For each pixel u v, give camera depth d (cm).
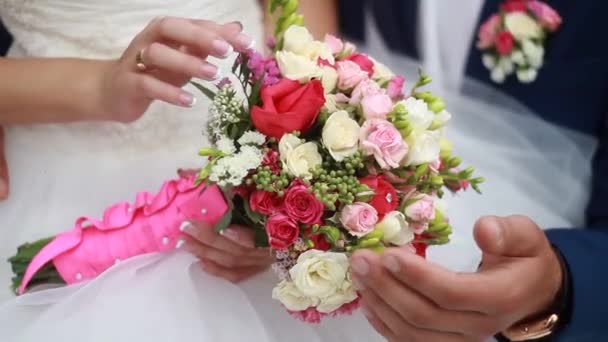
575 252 75
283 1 73
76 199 93
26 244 87
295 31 71
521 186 104
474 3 103
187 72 72
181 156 95
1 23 102
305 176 65
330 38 78
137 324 75
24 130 96
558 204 104
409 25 107
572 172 104
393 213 66
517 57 98
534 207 100
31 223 92
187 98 76
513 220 64
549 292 70
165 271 81
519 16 97
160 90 76
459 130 107
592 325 73
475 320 64
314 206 63
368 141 65
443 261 90
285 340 80
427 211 67
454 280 60
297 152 65
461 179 77
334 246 67
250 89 75
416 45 109
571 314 73
